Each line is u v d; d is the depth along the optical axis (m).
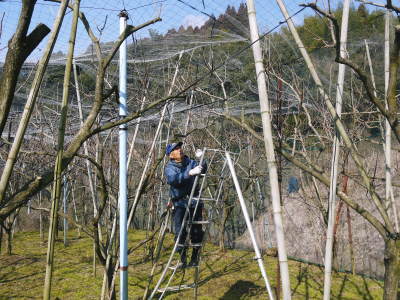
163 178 7.86
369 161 6.71
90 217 10.27
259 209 8.73
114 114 5.43
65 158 1.97
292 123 5.43
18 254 7.89
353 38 4.93
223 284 5.91
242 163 8.71
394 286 2.37
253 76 6.74
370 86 2.26
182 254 4.70
